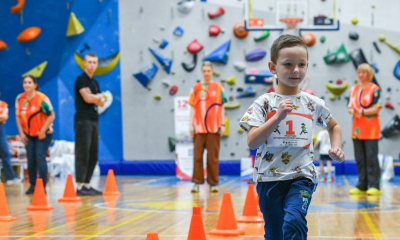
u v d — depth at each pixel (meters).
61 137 10.90
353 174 10.55
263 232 4.14
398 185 8.48
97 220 4.84
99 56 11.22
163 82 11.22
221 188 8.07
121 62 11.34
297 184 2.34
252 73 10.81
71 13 10.95
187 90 11.14
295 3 9.86
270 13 10.14
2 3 11.05
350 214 5.09
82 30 11.08
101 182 9.42
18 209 5.77
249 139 2.33
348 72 10.73
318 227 4.32
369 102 6.97
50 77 10.96
